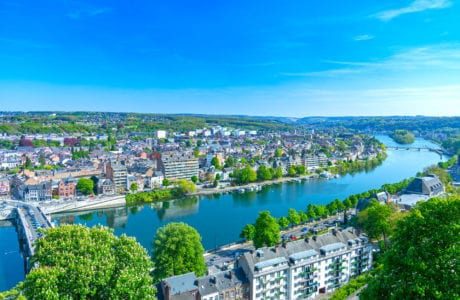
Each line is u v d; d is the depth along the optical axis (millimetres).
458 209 77812
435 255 74312
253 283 163500
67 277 95625
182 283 151500
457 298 67688
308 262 178375
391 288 77750
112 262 101688
